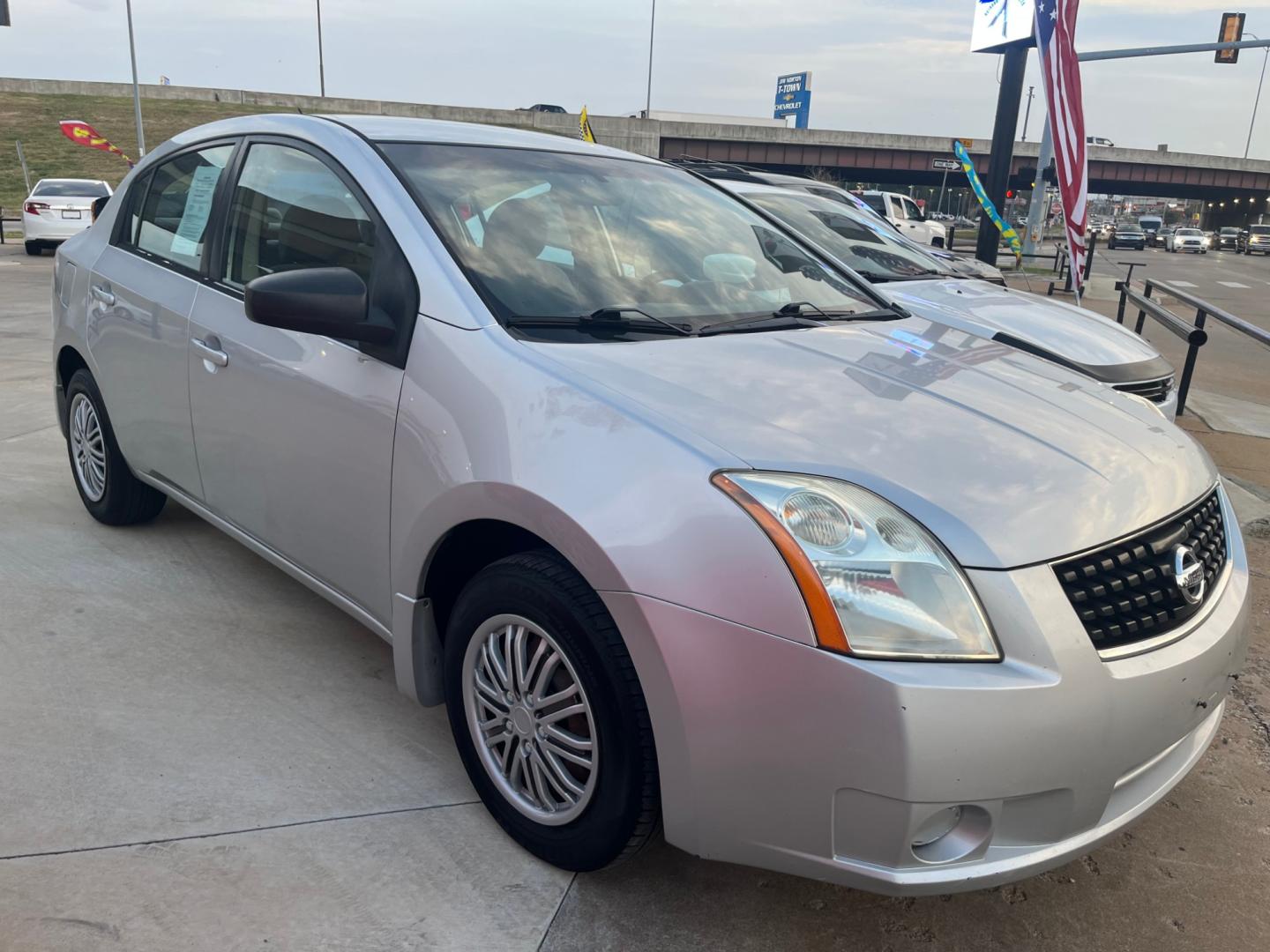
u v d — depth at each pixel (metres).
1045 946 1.99
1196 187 73.62
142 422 3.30
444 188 2.52
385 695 2.77
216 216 3.03
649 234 2.78
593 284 2.45
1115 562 1.77
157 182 3.47
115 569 3.51
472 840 2.18
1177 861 2.28
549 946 1.90
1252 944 2.02
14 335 8.73
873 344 2.53
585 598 1.84
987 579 1.64
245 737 2.52
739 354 2.26
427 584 2.24
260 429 2.67
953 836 1.67
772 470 1.73
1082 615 1.69
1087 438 2.05
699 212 3.05
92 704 2.63
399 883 2.03
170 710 2.63
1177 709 1.79
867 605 1.61
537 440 1.90
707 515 1.68
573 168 2.90
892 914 2.05
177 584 3.41
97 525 3.91
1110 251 43.62
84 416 3.81
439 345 2.17
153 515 3.87
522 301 2.26
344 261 2.49
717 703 1.66
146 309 3.16
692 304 2.55
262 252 2.79
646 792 1.82
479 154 2.75
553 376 1.99
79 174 43.91
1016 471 1.84
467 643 2.14
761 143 60.09
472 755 2.21
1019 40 19.91
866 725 1.57
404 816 2.25
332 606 3.30
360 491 2.34
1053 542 1.71
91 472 3.84
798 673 1.60
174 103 55.84
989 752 1.58
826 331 2.59
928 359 2.46
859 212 6.73
